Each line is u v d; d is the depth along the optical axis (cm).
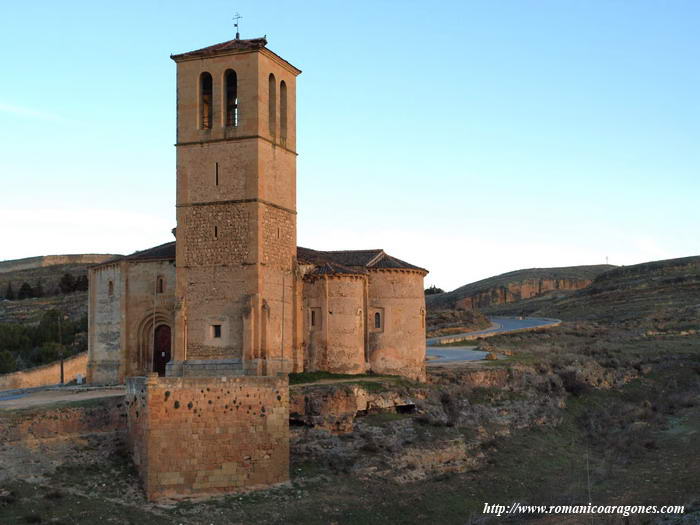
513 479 5750
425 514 5012
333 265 6662
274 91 6250
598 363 9425
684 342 11150
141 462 4850
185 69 6175
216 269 5972
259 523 4584
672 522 4722
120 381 6562
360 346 6606
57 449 4916
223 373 5844
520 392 7650
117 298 6681
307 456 5416
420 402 6338
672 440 6975
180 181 6116
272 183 6141
